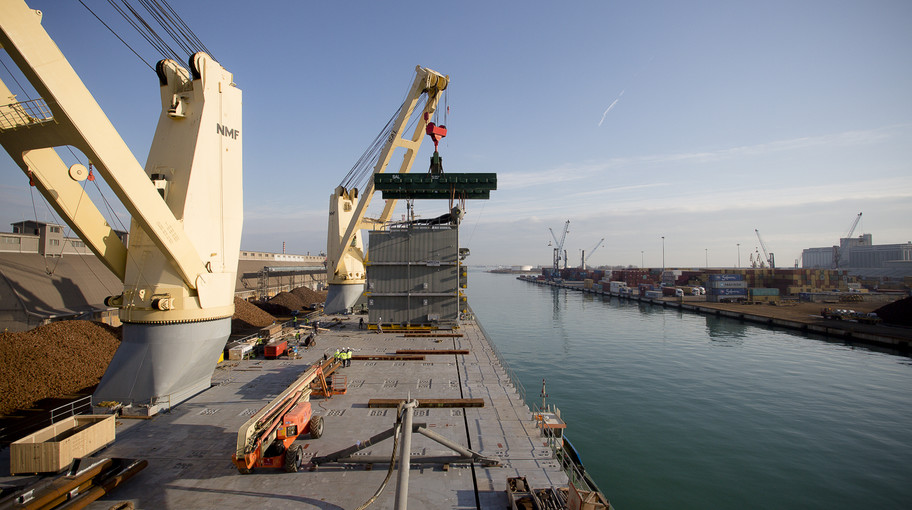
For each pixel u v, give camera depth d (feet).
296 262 397.60
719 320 318.86
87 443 46.16
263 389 80.23
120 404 65.16
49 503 38.17
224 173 77.30
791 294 428.56
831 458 94.43
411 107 157.38
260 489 45.52
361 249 209.97
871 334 220.23
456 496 44.14
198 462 51.47
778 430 109.60
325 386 75.61
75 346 98.17
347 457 49.70
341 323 166.20
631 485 83.51
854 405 128.57
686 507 76.54
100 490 42.32
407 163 176.14
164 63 73.36
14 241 130.00
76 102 51.11
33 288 120.57
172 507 42.01
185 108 73.56
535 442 57.82
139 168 59.57
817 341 231.09
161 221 63.05
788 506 76.89
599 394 139.33
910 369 170.91
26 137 54.90
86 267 149.79
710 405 128.57
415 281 148.25
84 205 65.98
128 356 68.95
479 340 132.16
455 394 78.54
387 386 83.61
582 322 312.71
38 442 44.83
